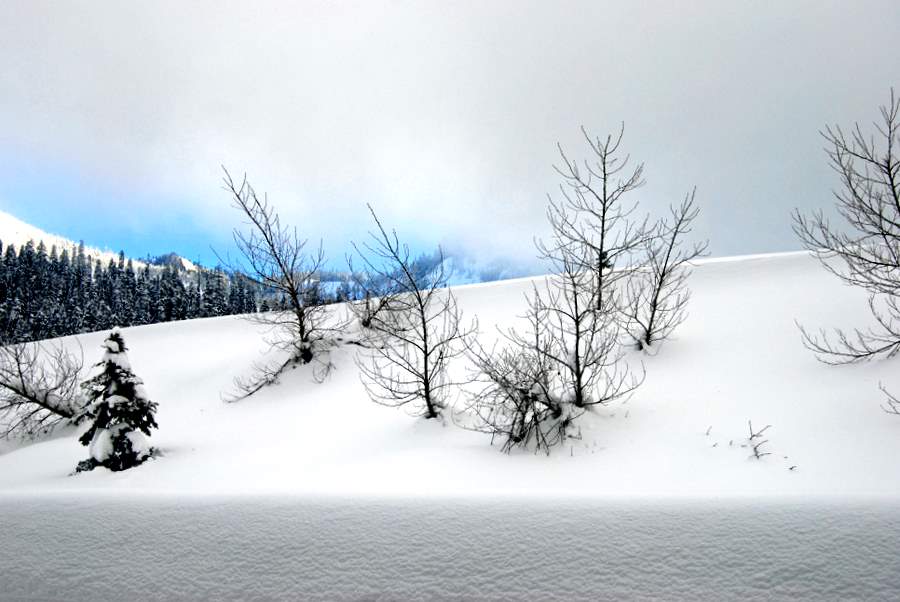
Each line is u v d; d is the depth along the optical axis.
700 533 2.25
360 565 2.23
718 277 19.09
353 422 13.56
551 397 10.60
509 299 21.45
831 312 13.88
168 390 19.62
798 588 1.96
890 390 9.60
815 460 7.90
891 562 2.01
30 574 2.32
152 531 2.54
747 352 12.88
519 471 8.76
